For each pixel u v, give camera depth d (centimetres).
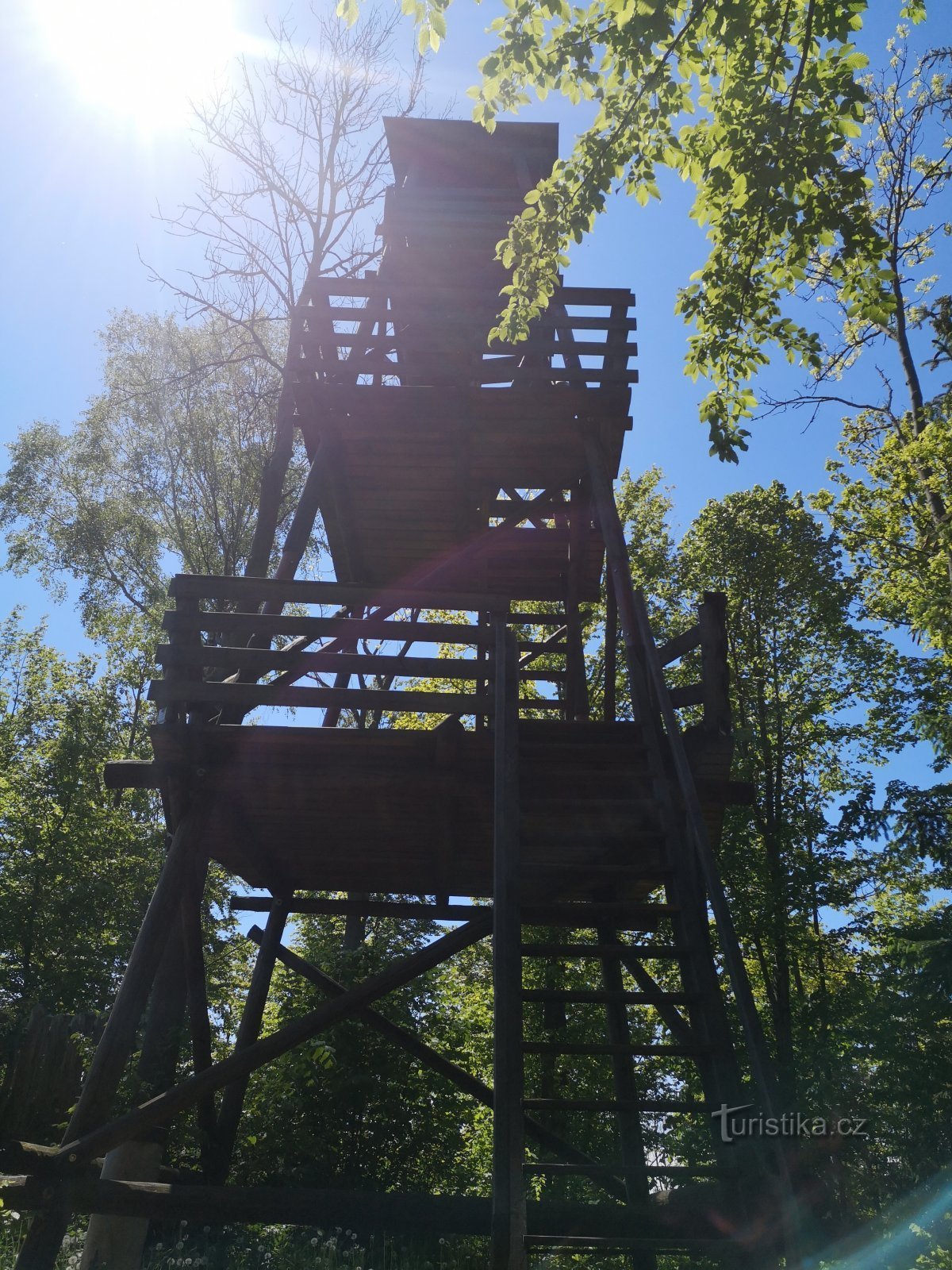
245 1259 719
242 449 1920
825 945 1902
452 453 855
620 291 838
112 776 617
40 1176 483
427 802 654
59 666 2334
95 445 1975
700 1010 511
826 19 554
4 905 1781
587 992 490
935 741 1595
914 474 2009
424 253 963
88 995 1723
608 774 604
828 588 2158
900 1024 1639
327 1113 1020
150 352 1977
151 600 1966
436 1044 1123
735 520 2277
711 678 607
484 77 589
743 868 1912
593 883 768
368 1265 714
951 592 1709
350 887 861
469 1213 510
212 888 1650
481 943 1816
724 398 714
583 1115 1410
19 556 2000
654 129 631
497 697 577
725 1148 446
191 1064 1116
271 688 583
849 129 586
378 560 1045
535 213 658
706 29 577
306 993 1112
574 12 566
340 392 805
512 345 835
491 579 1076
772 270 670
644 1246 419
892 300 621
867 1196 1616
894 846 1645
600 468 796
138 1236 729
